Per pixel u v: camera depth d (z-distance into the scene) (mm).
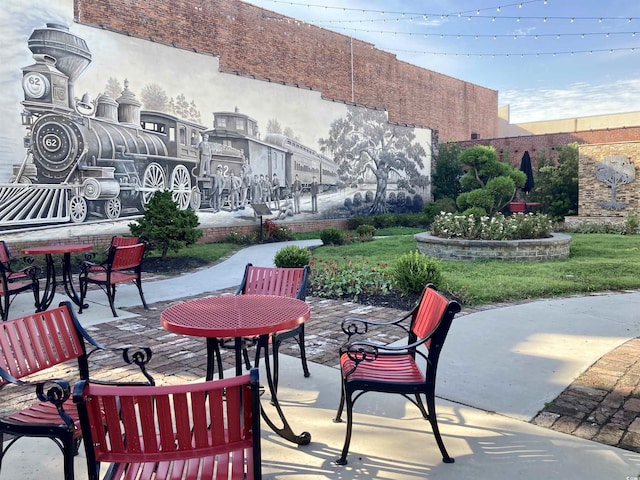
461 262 9781
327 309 6383
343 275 7758
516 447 2803
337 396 3607
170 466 1948
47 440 2998
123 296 7434
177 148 13156
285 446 2879
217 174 14250
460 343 4762
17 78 10023
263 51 19797
